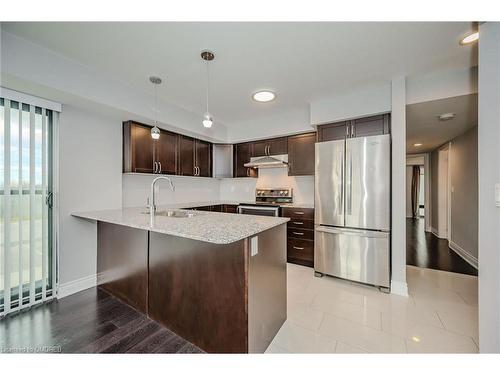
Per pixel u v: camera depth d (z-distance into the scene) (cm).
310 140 343
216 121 391
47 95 206
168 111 302
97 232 259
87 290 247
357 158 260
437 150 531
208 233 137
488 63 128
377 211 249
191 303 164
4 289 195
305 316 199
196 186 430
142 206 330
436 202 544
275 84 251
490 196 127
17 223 201
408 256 373
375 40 176
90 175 255
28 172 208
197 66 214
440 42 178
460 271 305
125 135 288
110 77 234
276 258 177
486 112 129
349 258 265
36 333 174
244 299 139
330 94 278
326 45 182
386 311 206
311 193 382
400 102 238
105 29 162
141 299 202
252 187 444
